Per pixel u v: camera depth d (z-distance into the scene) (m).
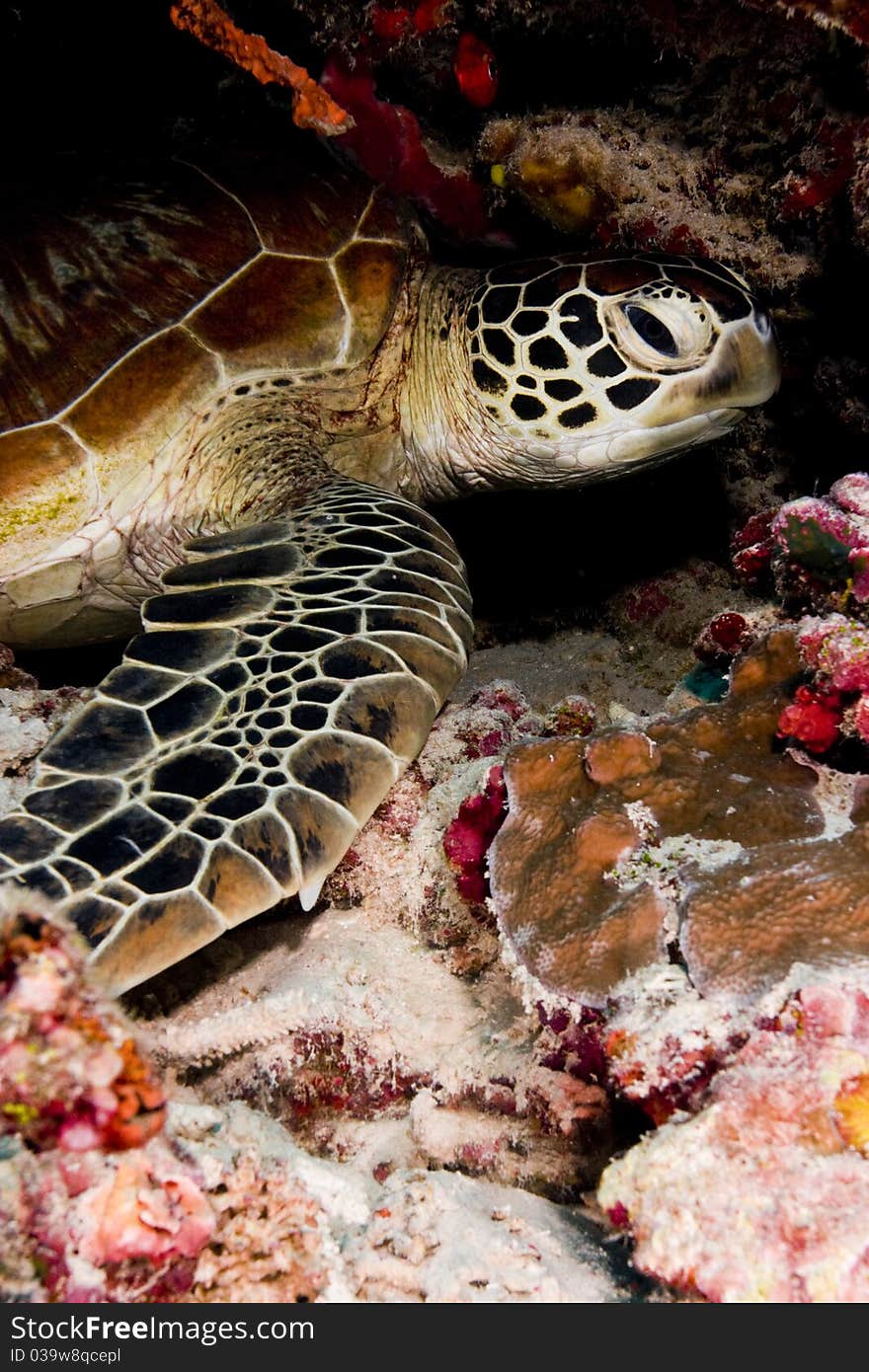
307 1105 0.43
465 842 0.45
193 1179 0.31
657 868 0.40
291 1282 0.31
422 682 0.48
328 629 0.49
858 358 0.60
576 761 0.43
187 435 0.58
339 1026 0.43
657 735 0.43
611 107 0.57
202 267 0.58
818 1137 0.29
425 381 0.63
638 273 0.58
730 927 0.36
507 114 0.59
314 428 0.62
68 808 0.43
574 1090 0.41
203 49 0.61
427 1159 0.41
